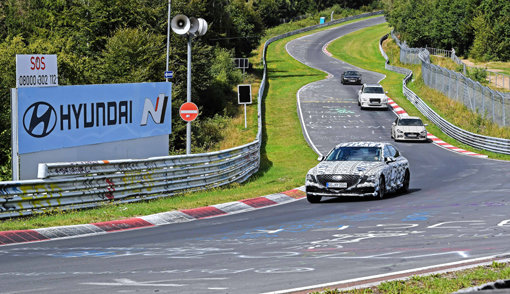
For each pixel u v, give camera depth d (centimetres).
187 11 7506
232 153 3212
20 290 995
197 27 3030
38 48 5609
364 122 6194
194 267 1170
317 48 14650
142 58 5806
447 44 11675
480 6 10831
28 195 1967
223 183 3003
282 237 1541
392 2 15988
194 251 1356
